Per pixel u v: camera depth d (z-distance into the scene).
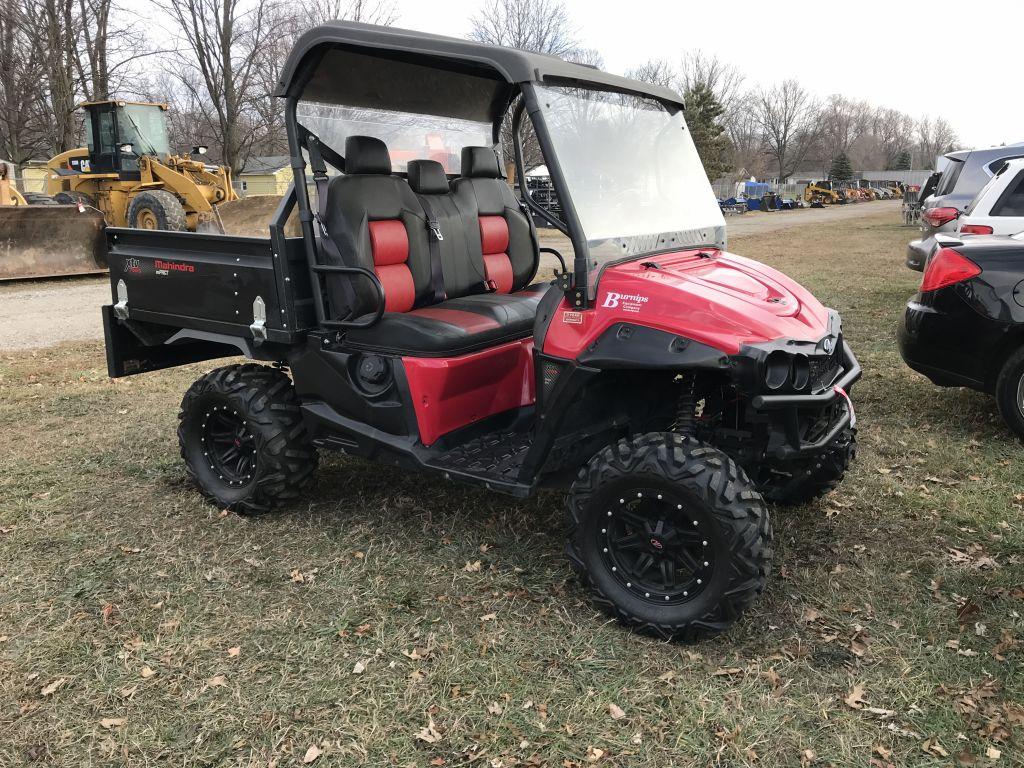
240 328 3.65
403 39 3.01
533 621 2.93
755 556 2.60
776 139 89.44
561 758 2.27
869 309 8.64
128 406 5.64
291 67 3.23
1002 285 4.39
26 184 29.61
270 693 2.55
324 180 3.47
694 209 3.54
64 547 3.53
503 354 3.48
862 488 4.01
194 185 14.56
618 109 3.27
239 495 3.83
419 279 3.77
